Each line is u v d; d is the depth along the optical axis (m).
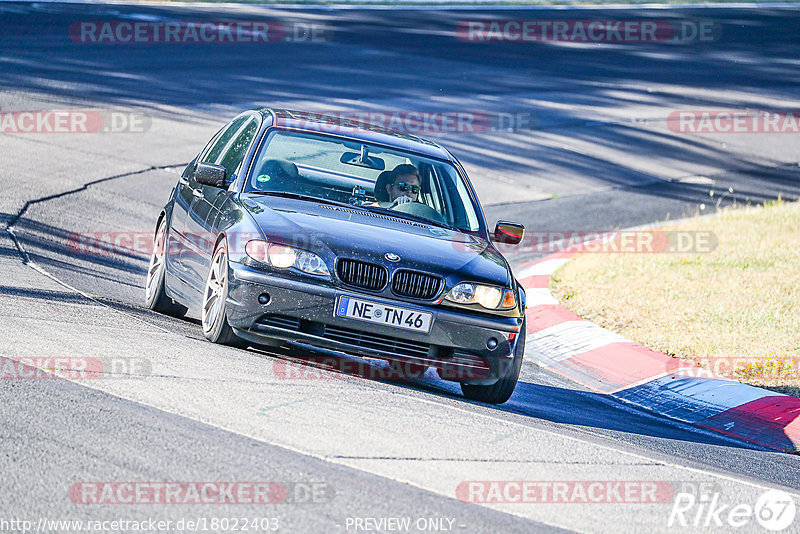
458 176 29.25
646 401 30.69
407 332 23.58
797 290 43.72
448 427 20.69
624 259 50.16
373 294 23.53
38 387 18.84
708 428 28.61
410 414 21.17
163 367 21.45
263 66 100.62
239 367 22.62
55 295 28.25
